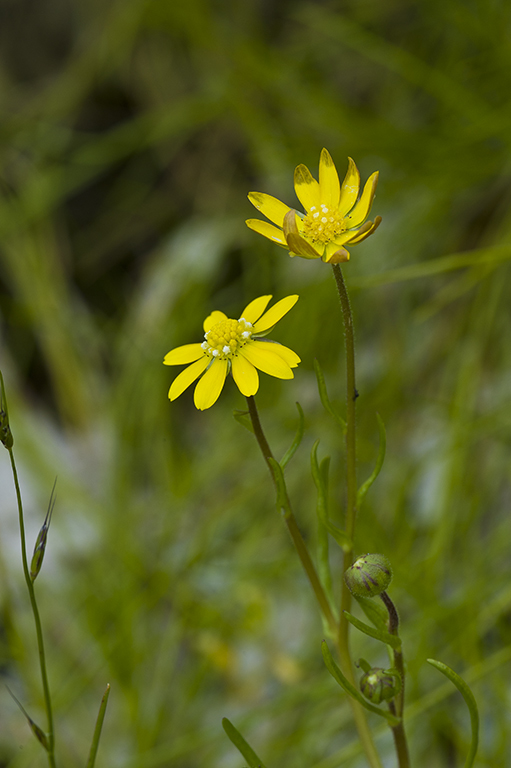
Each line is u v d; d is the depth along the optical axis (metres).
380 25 0.62
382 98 0.61
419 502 0.45
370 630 0.32
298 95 0.57
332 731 0.38
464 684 0.32
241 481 0.50
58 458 0.54
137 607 0.42
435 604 0.38
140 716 0.40
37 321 0.61
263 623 0.43
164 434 0.54
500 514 0.42
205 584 0.45
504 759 0.37
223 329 0.32
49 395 0.64
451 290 0.47
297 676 0.40
